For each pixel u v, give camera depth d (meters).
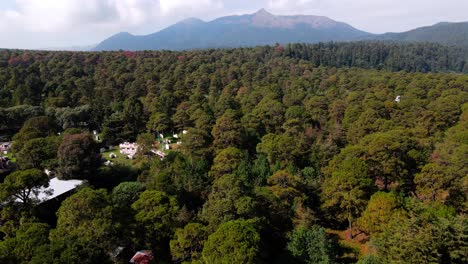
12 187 34.91
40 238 26.09
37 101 95.69
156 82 120.75
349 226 41.31
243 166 49.00
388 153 47.31
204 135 63.03
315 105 91.81
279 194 41.19
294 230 35.19
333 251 33.69
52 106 88.56
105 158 66.31
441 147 55.44
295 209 40.62
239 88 120.19
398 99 102.75
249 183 45.44
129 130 84.44
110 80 117.19
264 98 96.19
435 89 98.88
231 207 34.66
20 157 52.44
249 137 69.88
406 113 78.19
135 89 112.56
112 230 30.03
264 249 31.78
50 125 75.12
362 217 37.09
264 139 62.12
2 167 54.41
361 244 39.38
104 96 104.44
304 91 116.69
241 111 92.88
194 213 39.25
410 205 35.78
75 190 46.25
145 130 88.00
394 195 37.25
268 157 56.47
